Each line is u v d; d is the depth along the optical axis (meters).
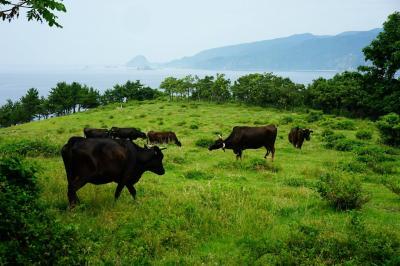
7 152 17.38
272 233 8.88
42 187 10.68
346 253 7.60
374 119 67.38
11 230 5.79
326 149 28.05
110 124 53.75
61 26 8.55
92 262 6.63
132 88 125.25
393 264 7.09
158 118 55.94
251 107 85.62
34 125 60.94
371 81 48.88
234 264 7.30
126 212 9.43
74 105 115.31
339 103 76.62
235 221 9.52
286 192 13.46
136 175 11.03
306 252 7.62
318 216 10.71
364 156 22.22
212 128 43.84
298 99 86.62
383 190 14.78
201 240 8.41
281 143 31.09
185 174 16.28
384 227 9.22
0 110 105.19
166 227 8.49
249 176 17.31
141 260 7.18
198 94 106.94
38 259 5.66
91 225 8.37
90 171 9.27
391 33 44.69
